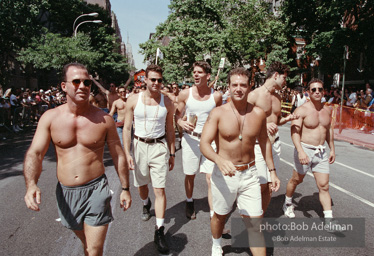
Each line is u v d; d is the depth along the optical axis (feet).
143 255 9.91
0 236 11.25
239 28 75.05
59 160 7.39
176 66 57.77
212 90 13.39
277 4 93.91
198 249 10.33
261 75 81.25
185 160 12.93
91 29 122.83
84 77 7.03
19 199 15.39
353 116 40.22
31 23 71.97
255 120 8.32
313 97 12.06
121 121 22.66
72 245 10.57
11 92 44.50
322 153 11.93
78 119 7.23
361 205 14.67
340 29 59.11
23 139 35.94
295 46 87.86
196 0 55.57
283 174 20.45
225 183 8.53
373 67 64.54
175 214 13.41
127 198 7.86
